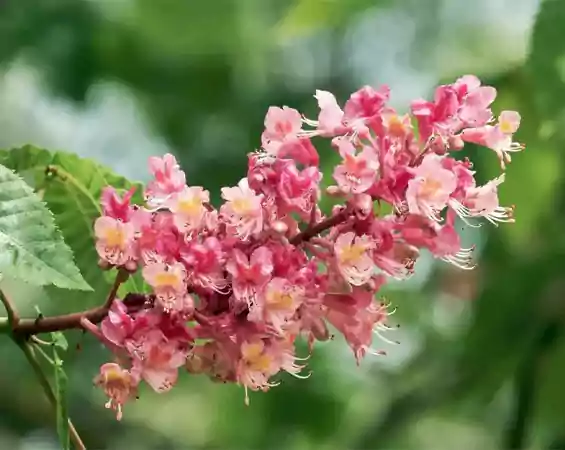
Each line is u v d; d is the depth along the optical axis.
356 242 0.92
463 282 1.76
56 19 1.92
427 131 0.94
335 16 1.62
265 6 1.89
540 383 1.44
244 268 0.91
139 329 0.92
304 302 0.93
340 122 0.94
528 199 1.46
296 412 1.71
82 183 1.08
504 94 1.43
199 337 0.93
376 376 1.79
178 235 0.93
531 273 1.44
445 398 1.57
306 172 0.93
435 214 0.93
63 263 0.94
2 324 0.97
